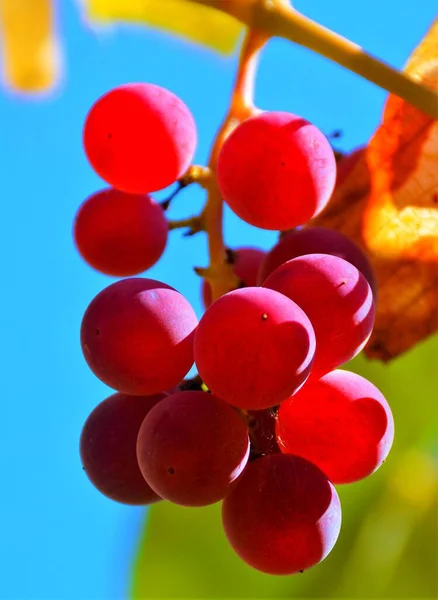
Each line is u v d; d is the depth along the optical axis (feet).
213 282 0.83
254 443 0.80
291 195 0.78
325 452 0.79
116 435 0.81
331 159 0.79
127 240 0.85
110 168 0.81
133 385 0.78
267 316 0.73
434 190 0.88
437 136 0.87
